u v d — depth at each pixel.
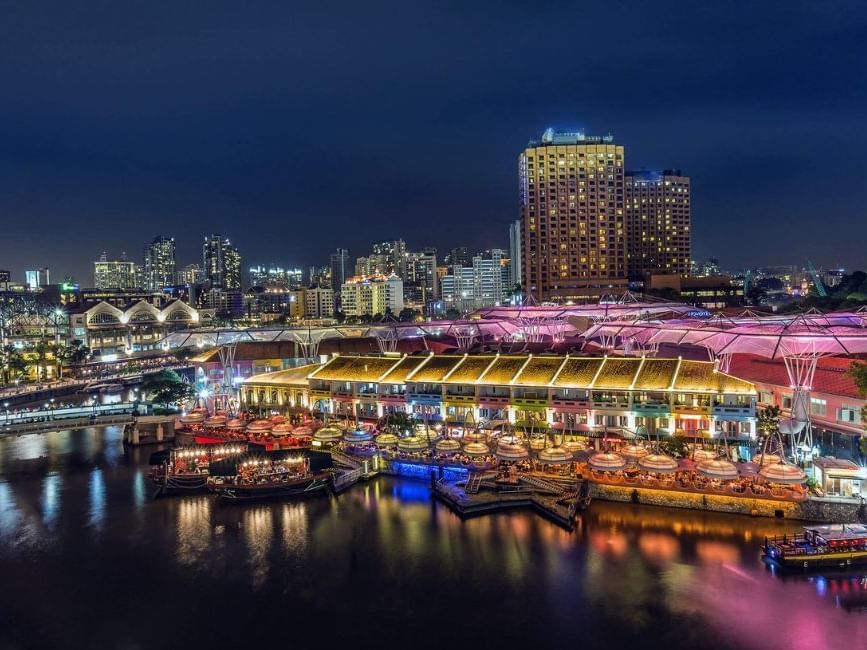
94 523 87.75
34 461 119.00
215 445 111.50
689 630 59.34
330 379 120.94
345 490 96.94
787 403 100.50
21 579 72.81
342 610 64.94
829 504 76.81
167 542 81.19
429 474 99.19
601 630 59.91
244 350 163.25
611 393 97.38
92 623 64.06
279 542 80.12
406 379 113.12
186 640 60.97
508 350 164.62
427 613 63.81
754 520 79.12
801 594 64.12
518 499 87.69
